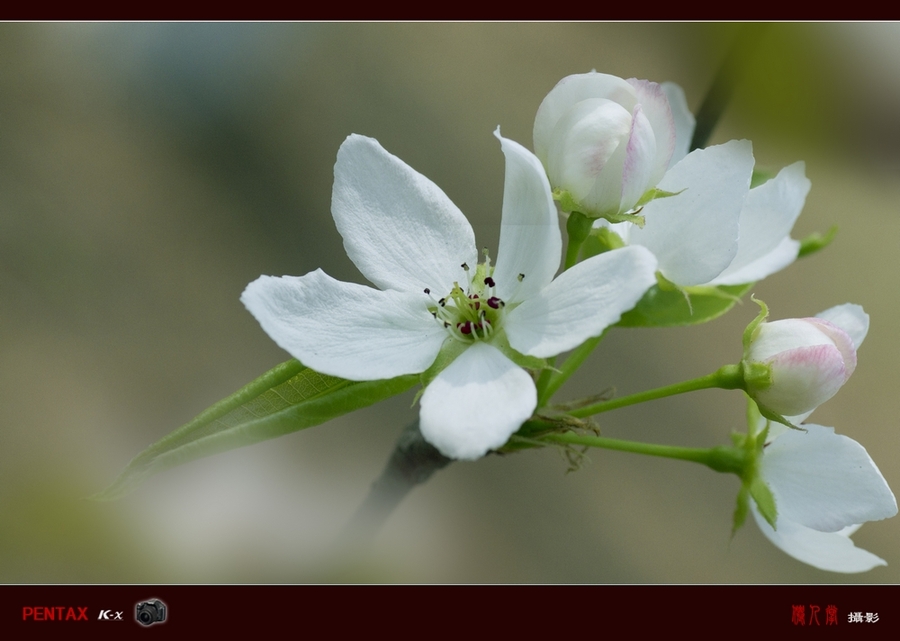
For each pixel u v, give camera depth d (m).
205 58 0.35
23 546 0.29
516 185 0.27
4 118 0.35
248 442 0.26
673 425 0.34
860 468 0.27
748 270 0.28
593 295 0.26
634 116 0.26
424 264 0.27
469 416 0.26
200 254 0.35
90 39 0.35
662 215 0.27
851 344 0.27
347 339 0.26
